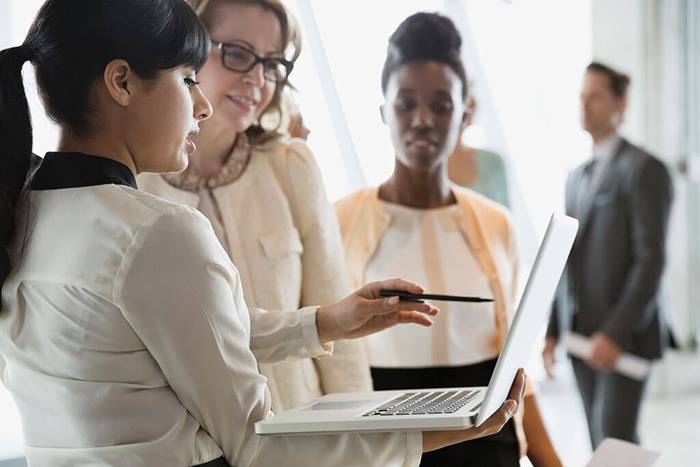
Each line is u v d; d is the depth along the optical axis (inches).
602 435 145.8
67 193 49.4
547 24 208.7
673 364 250.1
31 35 50.3
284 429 48.4
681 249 249.3
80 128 50.0
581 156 213.2
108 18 48.9
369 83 129.5
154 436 47.3
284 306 73.3
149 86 50.0
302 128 80.4
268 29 74.5
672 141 244.8
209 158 74.1
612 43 234.4
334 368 76.0
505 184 107.5
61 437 49.2
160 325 46.6
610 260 147.0
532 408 85.5
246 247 73.4
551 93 209.8
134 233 46.9
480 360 82.7
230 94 73.3
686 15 243.4
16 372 50.8
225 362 47.8
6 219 49.6
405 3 131.6
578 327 149.4
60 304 47.8
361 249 85.4
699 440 202.8
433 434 50.5
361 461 49.4
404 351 82.1
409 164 84.1
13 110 49.8
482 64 183.2
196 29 51.6
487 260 84.4
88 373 47.5
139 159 51.4
